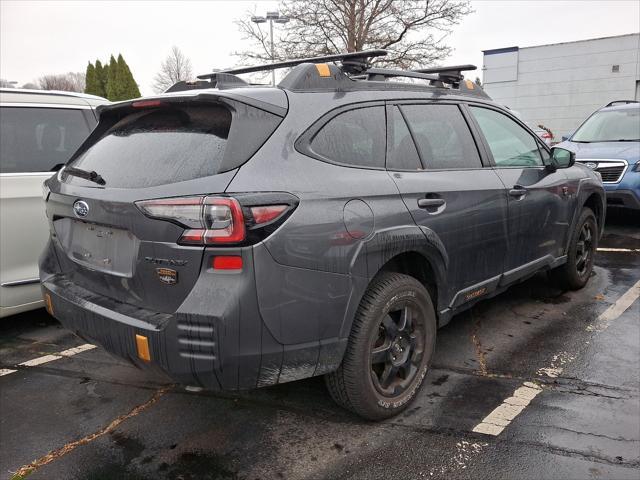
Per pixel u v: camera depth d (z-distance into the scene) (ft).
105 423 9.74
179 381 7.52
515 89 78.89
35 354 12.86
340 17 53.83
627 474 7.96
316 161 8.22
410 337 9.69
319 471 8.23
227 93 7.91
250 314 7.08
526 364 11.55
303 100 8.54
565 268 15.46
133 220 7.59
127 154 8.68
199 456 8.68
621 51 70.13
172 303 7.42
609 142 26.21
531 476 7.98
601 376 10.94
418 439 8.93
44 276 9.91
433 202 9.68
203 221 7.01
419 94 10.75
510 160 12.62
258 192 7.24
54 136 14.07
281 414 9.84
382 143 9.47
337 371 8.70
